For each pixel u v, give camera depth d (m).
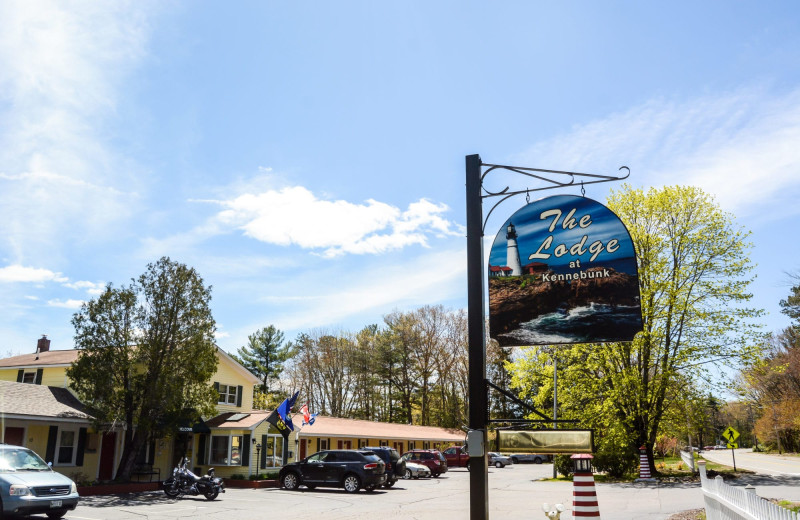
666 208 33.09
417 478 38.47
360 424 48.97
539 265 9.48
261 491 27.16
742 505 10.10
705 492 13.97
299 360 75.12
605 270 9.17
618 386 31.88
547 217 9.60
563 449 9.14
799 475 32.94
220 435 31.86
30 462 17.19
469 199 10.03
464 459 50.25
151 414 26.09
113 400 25.75
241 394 36.56
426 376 74.06
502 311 9.50
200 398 27.53
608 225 9.29
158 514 18.08
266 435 32.53
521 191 10.00
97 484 25.03
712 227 32.88
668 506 18.97
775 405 67.00
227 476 30.92
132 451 26.41
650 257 32.41
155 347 26.45
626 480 31.73
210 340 28.11
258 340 71.50
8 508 15.14
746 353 32.09
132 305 26.81
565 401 34.97
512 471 48.81
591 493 10.40
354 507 20.41
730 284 32.66
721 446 124.25
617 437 32.00
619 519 15.61
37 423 25.53
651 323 32.22
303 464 27.81
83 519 16.78
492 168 10.10
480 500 8.80
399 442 52.78
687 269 32.69
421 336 74.44
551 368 37.66
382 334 75.56
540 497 23.52
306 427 38.41
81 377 25.83
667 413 33.75
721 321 32.22
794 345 62.94
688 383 32.56
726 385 32.19
